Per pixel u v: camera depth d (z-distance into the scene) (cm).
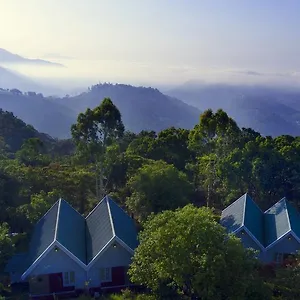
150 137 7131
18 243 3259
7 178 3903
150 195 3625
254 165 4316
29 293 2695
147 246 2320
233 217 3288
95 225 3109
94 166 5116
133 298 2602
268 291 2266
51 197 3881
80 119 4341
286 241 3017
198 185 5141
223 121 4675
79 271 2762
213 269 2027
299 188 4312
